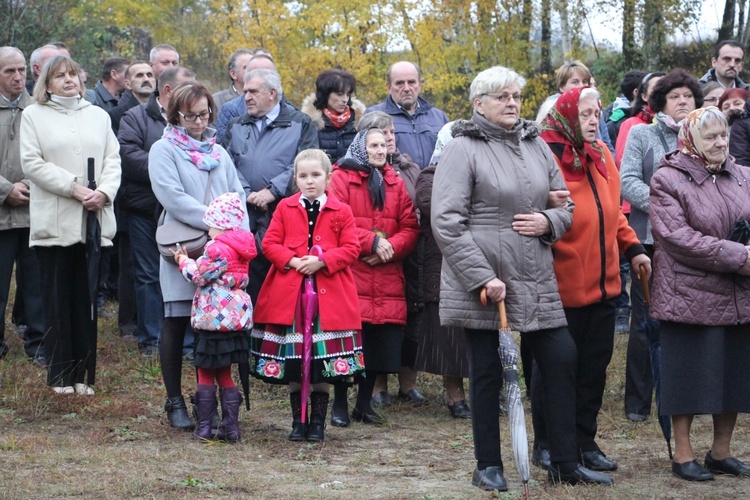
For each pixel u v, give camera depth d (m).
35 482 4.62
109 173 6.52
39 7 17.86
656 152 6.44
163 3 22.67
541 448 5.19
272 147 7.04
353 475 5.03
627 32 18.70
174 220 5.79
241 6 18.48
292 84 18.64
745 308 4.94
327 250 5.68
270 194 6.91
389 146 6.56
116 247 9.59
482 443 4.73
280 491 4.64
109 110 9.05
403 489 4.73
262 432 5.96
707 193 5.03
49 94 6.49
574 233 4.99
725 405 5.04
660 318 5.01
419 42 18.03
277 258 5.65
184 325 5.89
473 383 4.73
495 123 4.68
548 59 19.30
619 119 9.30
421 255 6.54
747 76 17.86
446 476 5.03
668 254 5.04
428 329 6.51
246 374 5.66
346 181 6.36
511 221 4.62
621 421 6.38
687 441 5.06
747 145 6.91
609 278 5.08
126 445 5.46
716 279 4.92
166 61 8.81
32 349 7.45
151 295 7.70
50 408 6.12
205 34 24.19
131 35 23.70
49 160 6.39
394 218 6.39
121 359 7.50
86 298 6.47
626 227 5.36
